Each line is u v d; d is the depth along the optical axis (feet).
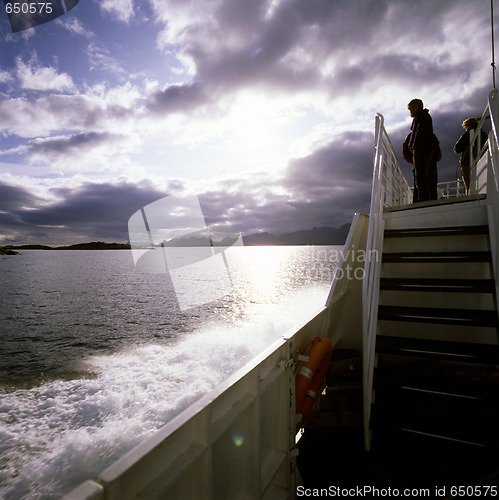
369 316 9.85
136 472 3.36
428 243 12.88
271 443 6.95
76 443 36.04
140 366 60.64
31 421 42.45
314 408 10.23
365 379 8.61
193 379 51.52
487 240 11.85
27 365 69.72
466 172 23.54
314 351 8.88
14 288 198.90
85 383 55.72
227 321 96.02
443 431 7.97
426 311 10.21
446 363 12.24
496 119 10.91
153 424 39.17
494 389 8.37
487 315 9.64
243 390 5.84
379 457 8.36
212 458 4.78
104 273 312.29
